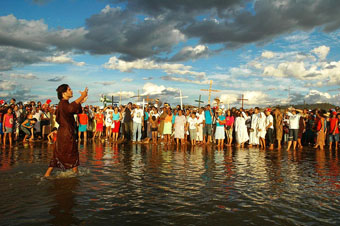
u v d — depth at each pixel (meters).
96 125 17.44
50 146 12.66
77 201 4.30
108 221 3.52
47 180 5.63
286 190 5.32
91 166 7.47
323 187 5.64
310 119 17.66
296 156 11.13
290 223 3.61
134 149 12.31
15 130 15.43
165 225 3.44
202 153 11.41
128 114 17.19
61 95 6.14
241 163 8.73
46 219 3.55
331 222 3.68
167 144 15.83
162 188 5.23
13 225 3.34
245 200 4.57
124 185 5.39
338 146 15.88
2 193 4.65
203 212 3.95
